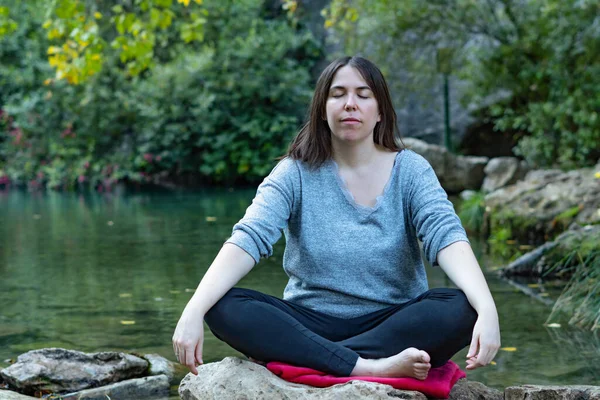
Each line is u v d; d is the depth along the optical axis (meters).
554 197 7.45
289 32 15.98
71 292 5.21
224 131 15.45
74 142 15.88
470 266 2.51
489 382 3.21
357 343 2.54
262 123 15.50
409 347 2.51
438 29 12.13
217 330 2.56
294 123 15.62
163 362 3.36
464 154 14.72
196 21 7.77
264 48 15.46
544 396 2.53
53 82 15.54
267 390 2.44
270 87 15.44
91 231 8.59
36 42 16.27
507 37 12.05
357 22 12.84
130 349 3.73
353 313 2.65
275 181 2.72
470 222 8.09
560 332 4.05
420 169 2.72
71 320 4.37
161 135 15.34
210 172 15.37
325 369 2.50
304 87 15.92
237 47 15.62
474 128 14.53
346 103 2.64
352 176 2.72
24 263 6.48
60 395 3.02
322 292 2.66
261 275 5.79
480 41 12.53
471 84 12.64
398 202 2.70
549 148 11.39
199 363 2.42
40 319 4.40
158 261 6.51
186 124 15.33
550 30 11.23
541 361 3.52
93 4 8.95
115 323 4.29
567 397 2.50
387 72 12.84
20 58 16.78
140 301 4.89
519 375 3.30
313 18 16.48
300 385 2.48
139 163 15.41
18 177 16.31
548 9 10.91
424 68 12.95
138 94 15.27
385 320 2.58
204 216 9.98
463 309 2.48
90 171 15.76
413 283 2.70
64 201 12.60
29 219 9.88
